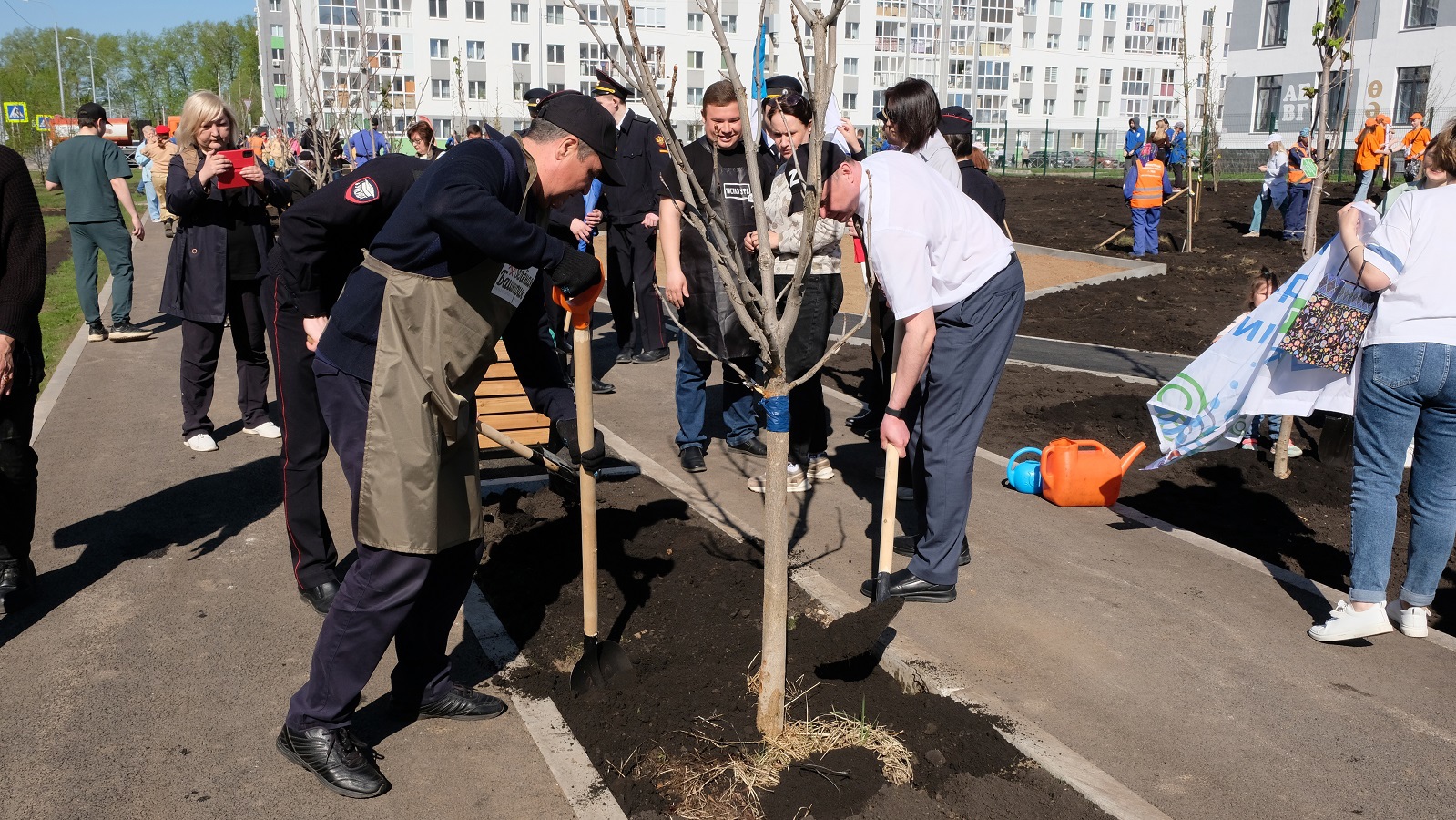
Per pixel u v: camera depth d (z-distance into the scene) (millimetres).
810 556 4719
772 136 5234
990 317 3980
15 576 4207
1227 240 16938
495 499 5270
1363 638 3957
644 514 5109
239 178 6031
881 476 5961
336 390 3031
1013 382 8281
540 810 2975
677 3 53281
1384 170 20359
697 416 5875
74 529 5098
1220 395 4797
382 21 51781
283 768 3172
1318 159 6266
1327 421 4535
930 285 3762
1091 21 70438
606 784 3053
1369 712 3461
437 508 2924
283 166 14172
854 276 13797
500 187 2826
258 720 3434
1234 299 12078
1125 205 22094
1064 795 2988
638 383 8156
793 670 3646
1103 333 10453
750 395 6168
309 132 10469
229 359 9328
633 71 2746
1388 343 3777
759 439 6438
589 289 3031
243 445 6555
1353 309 3957
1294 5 35844
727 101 5207
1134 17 72125
